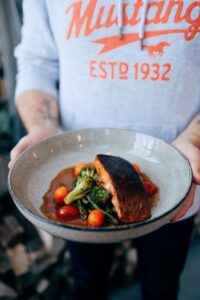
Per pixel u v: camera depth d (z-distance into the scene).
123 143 0.48
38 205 0.41
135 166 0.45
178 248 0.58
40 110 0.54
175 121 0.48
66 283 0.84
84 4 0.43
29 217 0.35
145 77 0.45
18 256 0.77
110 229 0.32
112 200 0.40
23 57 0.57
